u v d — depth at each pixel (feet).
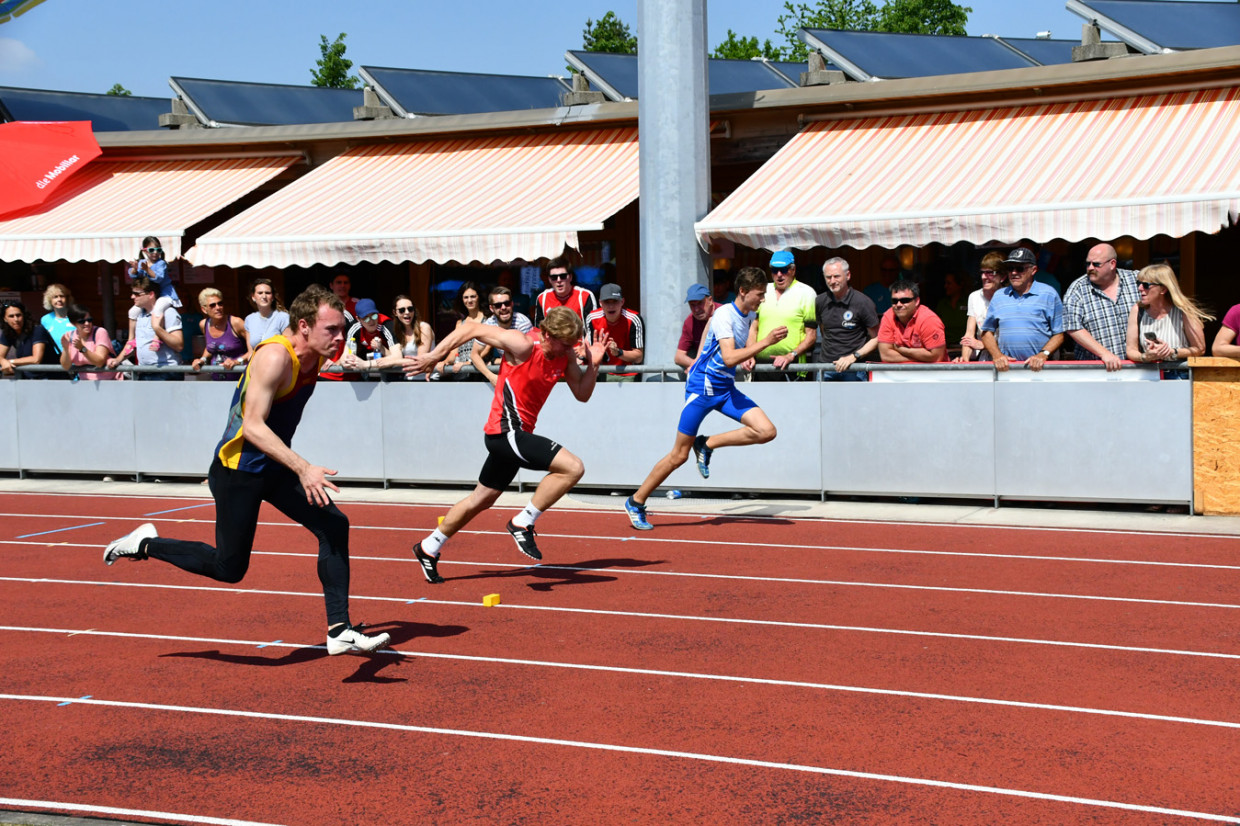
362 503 34.01
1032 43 49.47
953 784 13.15
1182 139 33.53
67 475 39.78
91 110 57.11
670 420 33.04
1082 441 28.99
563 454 22.04
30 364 39.52
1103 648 18.16
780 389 31.99
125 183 50.08
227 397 37.14
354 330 36.50
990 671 17.17
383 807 12.85
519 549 25.48
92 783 13.67
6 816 12.69
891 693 16.30
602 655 18.40
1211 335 42.63
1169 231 30.66
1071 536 26.73
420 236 39.70
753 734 14.84
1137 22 37.68
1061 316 29.73
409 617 21.06
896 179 35.91
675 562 25.16
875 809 12.54
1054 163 34.40
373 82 48.88
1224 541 25.63
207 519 32.04
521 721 15.51
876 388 30.99
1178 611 20.16
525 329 33.27
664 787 13.25
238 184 47.83
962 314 42.04
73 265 55.36
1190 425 28.07
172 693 16.98
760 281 26.08
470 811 12.71
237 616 21.43
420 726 15.38
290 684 17.30
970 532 27.55
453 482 35.27
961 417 30.14
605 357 33.53
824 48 41.50
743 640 19.04
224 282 55.01
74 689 17.28
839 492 31.60
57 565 26.30
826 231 34.50
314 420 36.73
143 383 38.17
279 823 12.49
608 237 50.85
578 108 44.34
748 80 47.42
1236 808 12.39
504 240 38.50
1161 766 13.53
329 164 48.06
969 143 37.14
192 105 50.90
